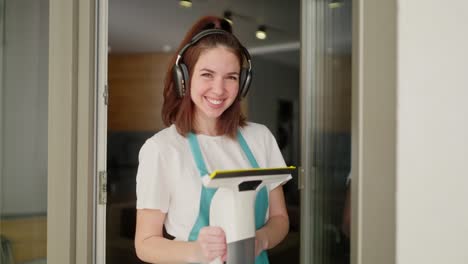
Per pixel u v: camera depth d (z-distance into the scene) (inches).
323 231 49.0
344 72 47.0
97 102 53.7
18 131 57.9
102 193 53.5
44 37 56.7
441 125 37.1
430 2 37.1
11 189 58.0
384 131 39.3
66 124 52.7
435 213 37.4
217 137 53.0
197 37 50.1
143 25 139.5
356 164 40.8
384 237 39.4
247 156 53.4
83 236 52.4
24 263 57.6
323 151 48.7
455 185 36.8
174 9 126.3
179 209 50.4
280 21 116.8
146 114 169.9
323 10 48.2
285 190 82.7
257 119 117.8
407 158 38.2
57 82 53.2
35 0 57.1
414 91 37.9
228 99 51.9
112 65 169.5
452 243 36.9
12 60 58.0
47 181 55.4
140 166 51.2
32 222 57.2
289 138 117.2
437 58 37.1
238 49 51.8
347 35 46.7
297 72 120.6
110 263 110.7
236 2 114.0
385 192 39.3
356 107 40.9
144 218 50.1
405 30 38.0
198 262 45.6
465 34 36.3
